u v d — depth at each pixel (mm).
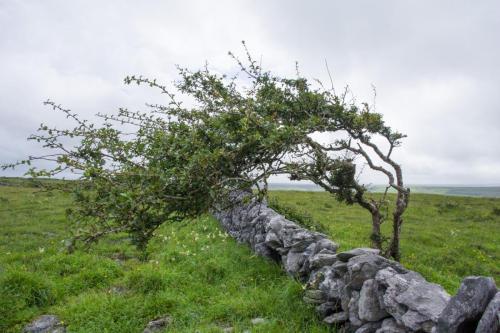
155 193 4309
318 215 21266
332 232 15008
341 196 7516
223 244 12102
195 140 4844
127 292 8445
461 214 25281
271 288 7773
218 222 16109
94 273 9398
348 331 5801
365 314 5246
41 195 25375
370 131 6984
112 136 5258
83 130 5176
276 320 6387
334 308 6242
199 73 6770
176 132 5312
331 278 6441
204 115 5969
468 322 3830
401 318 4652
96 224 4336
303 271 7684
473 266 12578
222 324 6754
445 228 19547
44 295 8180
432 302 4527
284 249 8734
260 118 5516
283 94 6824
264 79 6832
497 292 3824
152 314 7387
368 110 6590
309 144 6121
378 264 5660
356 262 5789
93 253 11398
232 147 5039
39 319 7520
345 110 6758
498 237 17906
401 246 14141
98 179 4414
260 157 5344
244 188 5227
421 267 10281
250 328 6297
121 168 4676
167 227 14797
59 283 8938
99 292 8578
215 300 7703
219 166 4852
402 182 7500
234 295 7832
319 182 6840
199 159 4480
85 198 4320
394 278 5082
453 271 11977
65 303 8188
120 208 4223
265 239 9906
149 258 11305
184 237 13500
